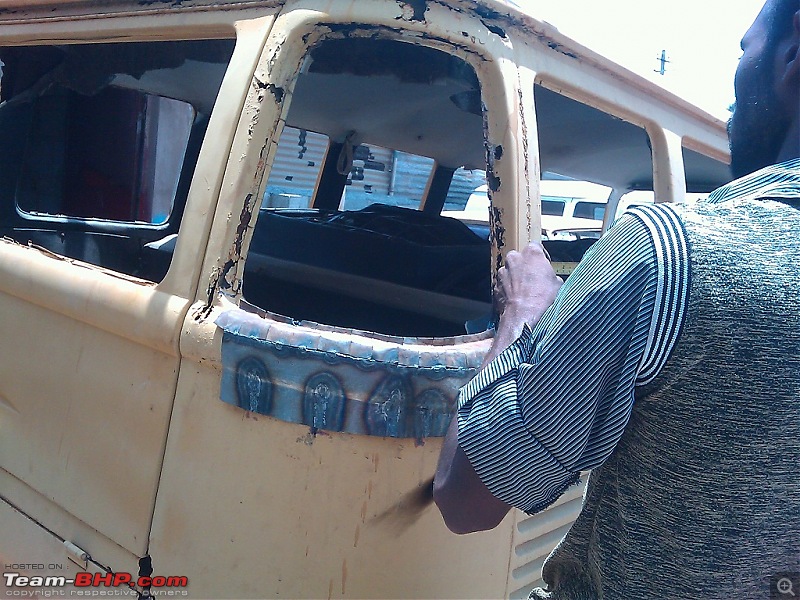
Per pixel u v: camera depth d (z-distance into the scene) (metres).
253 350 1.26
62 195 3.84
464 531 1.06
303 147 3.49
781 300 0.78
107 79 2.56
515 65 1.44
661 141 1.97
